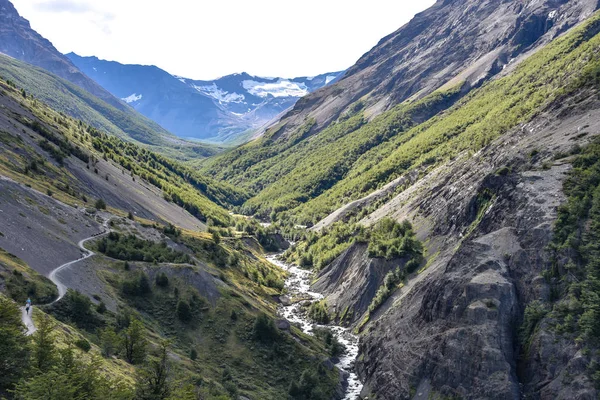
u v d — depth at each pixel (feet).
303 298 526.16
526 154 377.50
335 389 330.75
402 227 491.31
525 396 244.42
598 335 236.84
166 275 379.14
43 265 311.06
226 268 487.61
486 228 343.05
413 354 302.86
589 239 275.59
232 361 332.60
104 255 379.55
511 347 266.36
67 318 267.39
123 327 290.15
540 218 303.68
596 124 348.59
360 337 403.54
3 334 160.66
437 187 524.52
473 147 595.88
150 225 483.92
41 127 587.27
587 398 220.64
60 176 491.31
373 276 461.37
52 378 151.43
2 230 311.06
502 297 280.92
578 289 260.42
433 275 359.25
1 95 626.64
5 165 425.69
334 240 647.56
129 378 222.69
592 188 299.99
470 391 257.55
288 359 349.82
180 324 345.92
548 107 431.02
